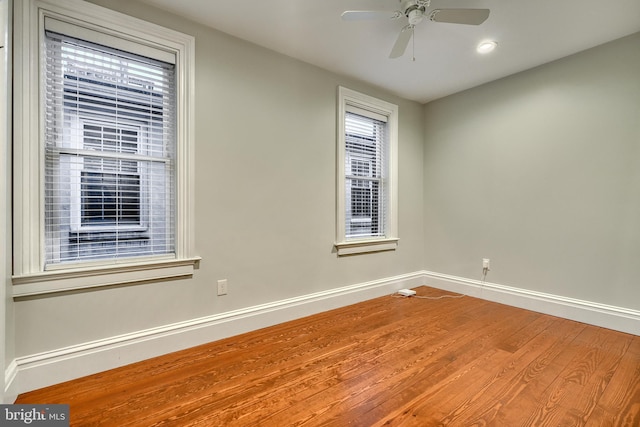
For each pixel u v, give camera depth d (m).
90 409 1.55
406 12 1.90
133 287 2.03
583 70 2.66
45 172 1.79
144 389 1.72
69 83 1.86
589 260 2.67
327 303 3.03
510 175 3.17
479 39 2.47
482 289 3.41
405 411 1.53
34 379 1.70
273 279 2.68
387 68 2.99
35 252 1.72
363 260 3.37
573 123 2.73
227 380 1.82
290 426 1.43
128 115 2.05
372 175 3.57
